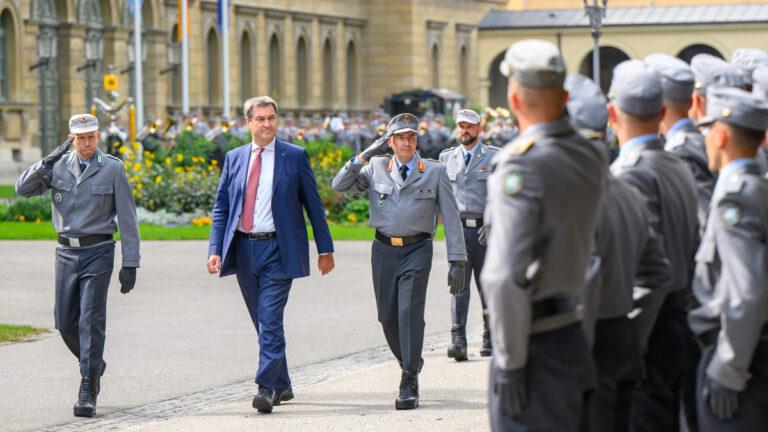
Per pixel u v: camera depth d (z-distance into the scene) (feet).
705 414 43.93
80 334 74.38
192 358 90.63
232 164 75.36
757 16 528.63
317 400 75.72
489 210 40.75
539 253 40.52
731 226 42.29
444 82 529.45
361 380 81.66
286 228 74.49
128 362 89.30
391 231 76.28
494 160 41.19
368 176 77.71
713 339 43.78
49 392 79.15
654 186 49.75
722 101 43.78
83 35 347.15
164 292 124.57
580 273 41.27
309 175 75.36
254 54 438.40
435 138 325.83
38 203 205.46
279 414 71.87
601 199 41.52
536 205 39.83
